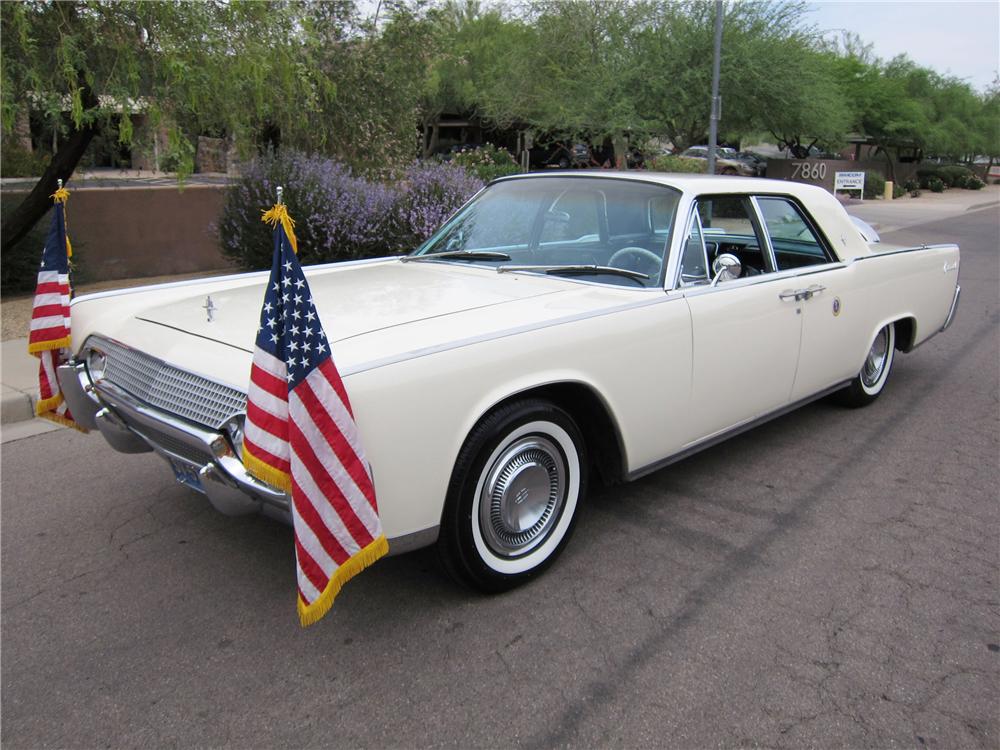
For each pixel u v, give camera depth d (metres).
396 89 13.76
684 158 24.73
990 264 14.23
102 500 4.21
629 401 3.46
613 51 22.41
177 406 2.91
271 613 3.15
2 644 2.96
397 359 2.70
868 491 4.30
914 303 5.61
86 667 2.82
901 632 3.02
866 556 3.60
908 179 40.94
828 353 4.72
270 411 2.48
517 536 3.26
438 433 2.79
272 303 2.46
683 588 3.31
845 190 31.39
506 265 4.06
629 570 3.45
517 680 2.73
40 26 8.03
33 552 3.65
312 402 2.45
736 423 4.15
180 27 8.13
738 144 36.66
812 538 3.76
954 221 24.25
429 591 3.29
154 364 3.09
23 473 4.58
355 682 2.73
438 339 2.89
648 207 3.93
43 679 2.76
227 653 2.89
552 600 3.22
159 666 2.82
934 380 6.56
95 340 3.48
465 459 2.93
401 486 2.72
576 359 3.21
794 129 23.20
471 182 10.80
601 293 3.60
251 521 3.97
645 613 3.13
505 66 26.03
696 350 3.73
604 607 3.17
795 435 5.17
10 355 6.74
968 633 3.02
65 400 3.73
